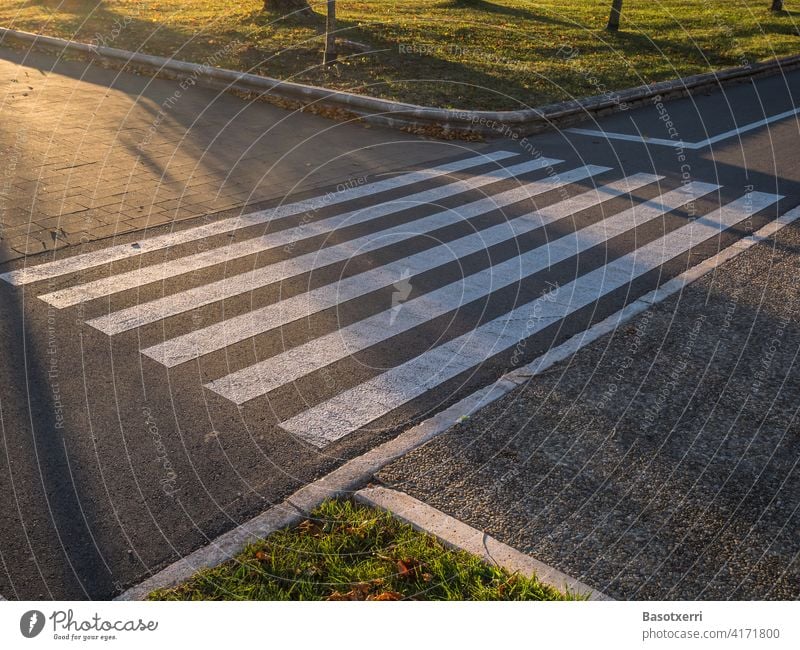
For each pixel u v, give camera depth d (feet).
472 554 11.86
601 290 21.66
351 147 34.96
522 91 43.01
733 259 23.95
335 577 11.46
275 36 52.37
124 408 15.66
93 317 19.31
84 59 50.19
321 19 57.21
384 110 38.63
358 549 12.01
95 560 11.83
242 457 14.29
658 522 12.84
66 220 25.57
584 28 61.46
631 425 15.52
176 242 24.14
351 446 14.69
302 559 11.80
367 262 23.08
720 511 13.16
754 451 14.84
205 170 31.01
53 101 40.16
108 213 26.32
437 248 24.30
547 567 11.73
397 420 15.56
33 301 20.06
